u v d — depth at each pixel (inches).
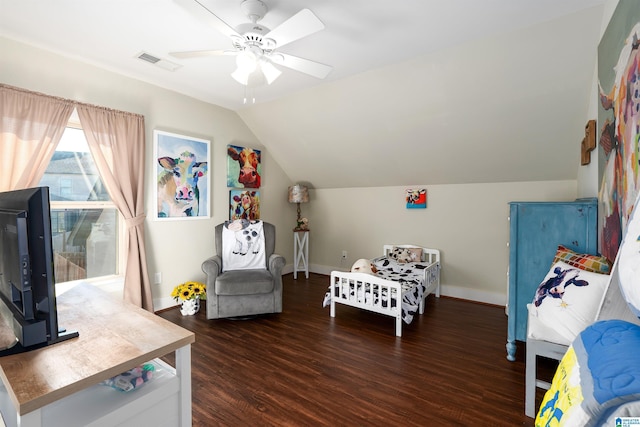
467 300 153.6
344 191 197.0
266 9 77.3
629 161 56.2
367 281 118.1
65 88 103.0
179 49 99.0
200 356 94.3
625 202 58.7
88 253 114.9
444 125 126.9
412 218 170.7
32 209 41.9
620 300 37.1
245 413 69.0
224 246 137.1
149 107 125.7
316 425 65.4
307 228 198.7
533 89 101.8
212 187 152.3
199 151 143.7
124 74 117.0
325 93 132.0
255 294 121.9
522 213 89.9
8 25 85.4
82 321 52.3
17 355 40.9
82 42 94.6
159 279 131.1
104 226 118.6
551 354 65.2
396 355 95.5
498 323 122.6
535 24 83.8
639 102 51.2
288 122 158.7
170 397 45.9
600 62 80.2
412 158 150.8
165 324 51.3
